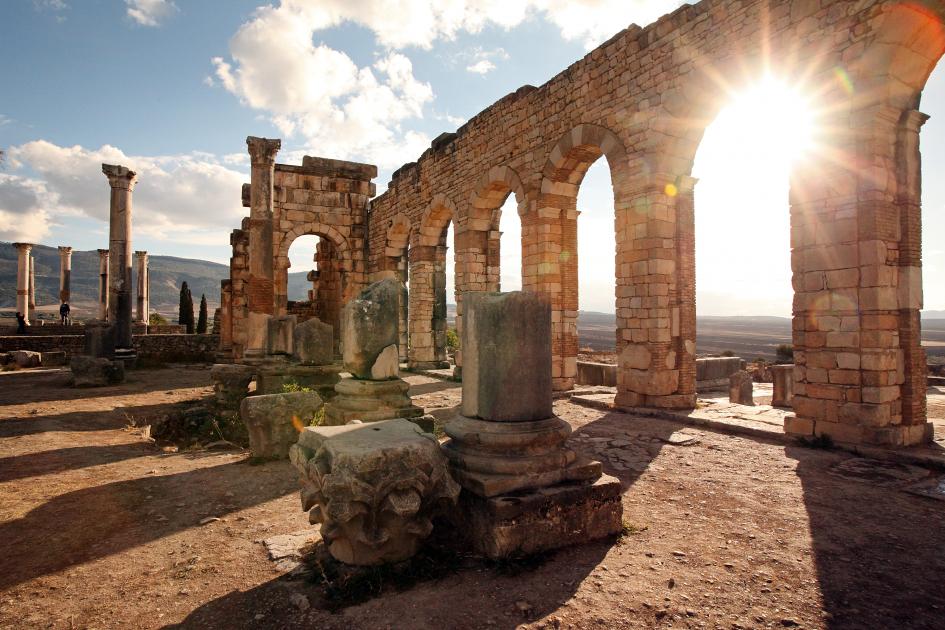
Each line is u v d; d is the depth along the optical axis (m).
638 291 10.88
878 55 7.05
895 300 7.32
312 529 4.58
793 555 4.03
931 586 3.56
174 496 5.46
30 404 11.05
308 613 3.23
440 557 3.91
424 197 19.86
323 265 24.45
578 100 12.50
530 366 4.52
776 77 8.41
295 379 10.97
